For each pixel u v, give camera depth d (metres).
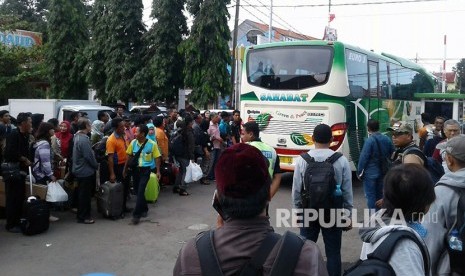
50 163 8.05
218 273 1.76
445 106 19.12
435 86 21.72
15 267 6.04
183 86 23.19
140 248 6.92
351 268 2.28
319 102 10.84
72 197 9.14
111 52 23.31
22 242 7.11
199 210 9.37
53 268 6.04
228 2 22.19
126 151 8.80
